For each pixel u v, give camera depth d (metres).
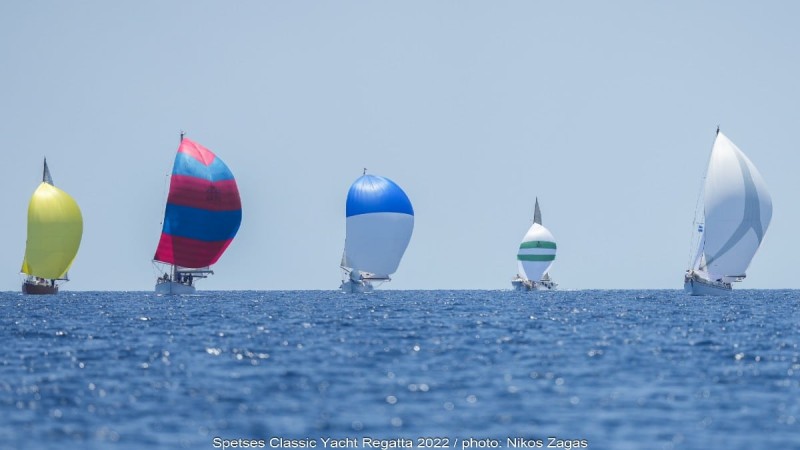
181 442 94.81
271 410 109.25
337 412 108.12
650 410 108.38
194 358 155.62
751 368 141.38
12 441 95.00
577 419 104.00
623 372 136.88
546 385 125.06
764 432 97.69
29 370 142.62
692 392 119.56
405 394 118.69
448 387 123.56
